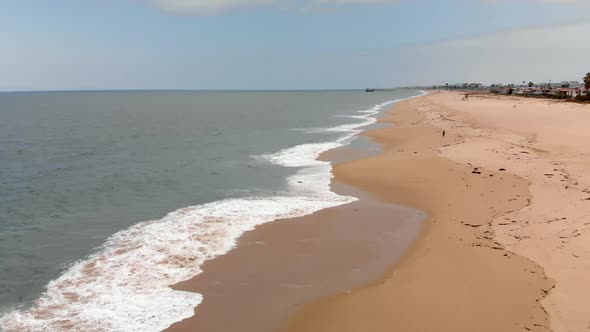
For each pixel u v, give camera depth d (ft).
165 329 29.96
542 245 40.14
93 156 98.68
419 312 30.76
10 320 31.07
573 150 80.69
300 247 44.45
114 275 38.04
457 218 50.42
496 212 50.93
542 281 33.94
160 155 99.81
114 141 124.06
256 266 40.01
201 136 135.64
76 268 39.50
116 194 65.26
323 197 62.85
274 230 49.24
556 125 121.70
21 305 33.24
